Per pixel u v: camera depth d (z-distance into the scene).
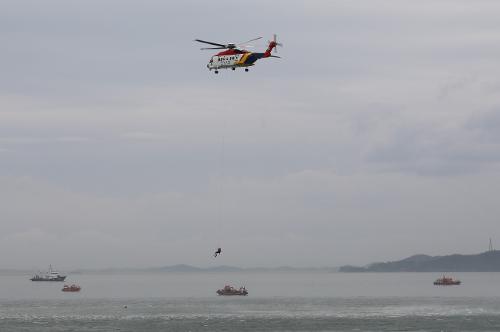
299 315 154.62
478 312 159.38
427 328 128.25
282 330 126.62
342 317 149.50
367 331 124.69
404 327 130.12
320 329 127.88
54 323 138.00
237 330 126.75
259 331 125.62
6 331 124.62
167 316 152.88
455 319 143.38
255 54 107.06
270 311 166.38
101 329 127.88
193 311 166.12
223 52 109.81
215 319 145.88
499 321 138.75
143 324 136.25
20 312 164.50
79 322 139.88
